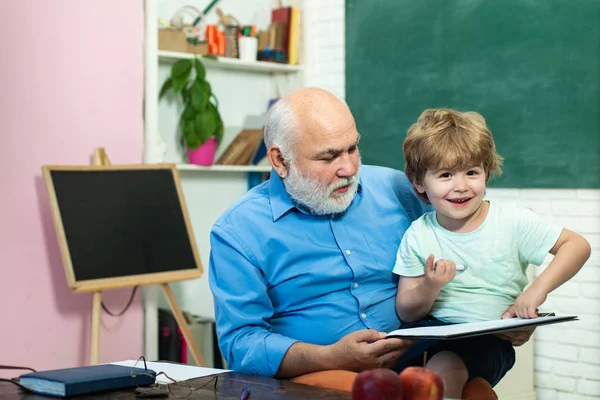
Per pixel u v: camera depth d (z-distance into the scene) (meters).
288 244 2.05
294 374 1.89
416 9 4.32
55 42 3.57
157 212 3.58
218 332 2.06
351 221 2.12
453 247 2.01
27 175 3.50
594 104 3.65
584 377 3.76
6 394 1.60
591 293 3.73
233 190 4.77
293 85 4.88
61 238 3.29
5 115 3.43
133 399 1.53
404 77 4.39
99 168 3.49
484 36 4.04
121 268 3.40
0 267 3.43
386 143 4.50
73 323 3.66
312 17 4.86
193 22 4.54
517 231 2.00
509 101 3.96
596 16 3.63
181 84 4.20
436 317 2.04
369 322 2.07
